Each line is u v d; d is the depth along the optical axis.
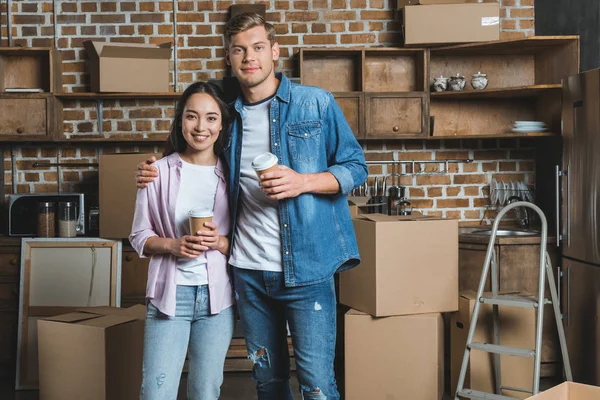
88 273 3.94
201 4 4.38
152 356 2.12
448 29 4.08
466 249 3.83
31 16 4.36
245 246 2.18
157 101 4.37
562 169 3.77
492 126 4.45
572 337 3.64
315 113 2.17
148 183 2.21
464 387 3.33
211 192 2.22
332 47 4.29
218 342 2.20
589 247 3.45
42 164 4.38
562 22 4.15
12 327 3.97
